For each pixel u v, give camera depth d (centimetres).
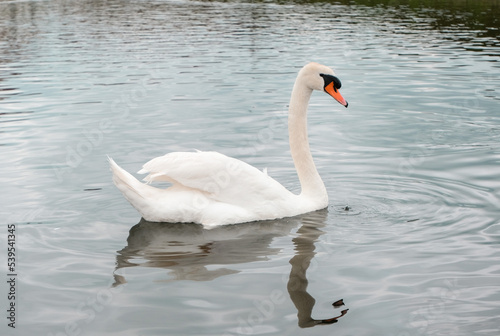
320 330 536
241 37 2473
